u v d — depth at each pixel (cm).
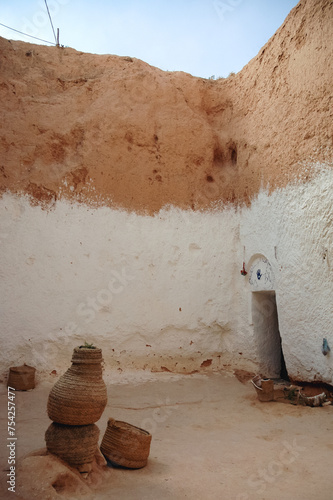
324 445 489
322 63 694
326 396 676
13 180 816
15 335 762
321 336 676
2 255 777
